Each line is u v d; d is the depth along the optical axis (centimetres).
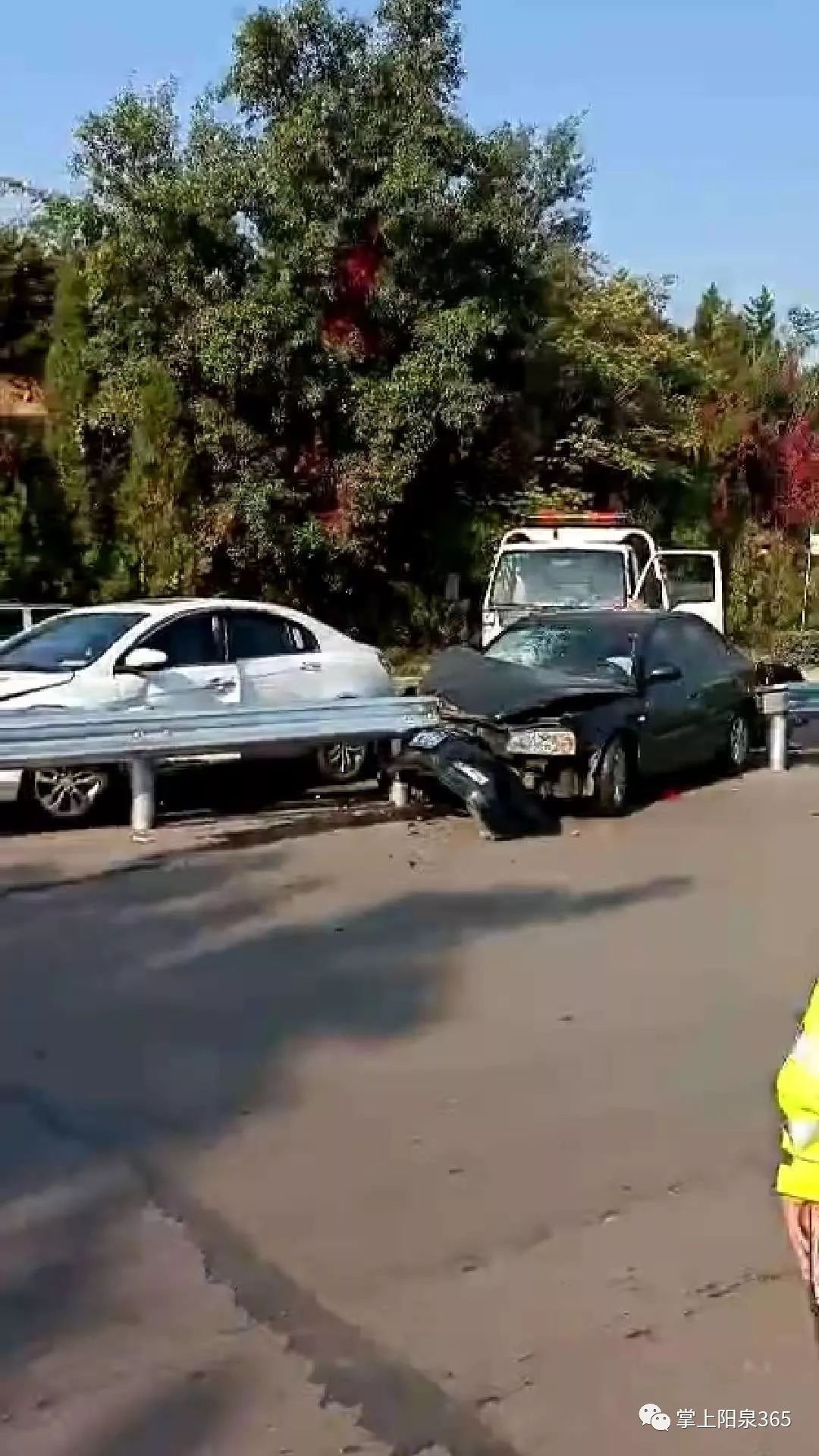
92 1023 731
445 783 1238
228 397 2498
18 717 1158
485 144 2608
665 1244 496
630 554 1969
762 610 3803
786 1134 326
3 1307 454
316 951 866
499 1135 588
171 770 1444
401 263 2547
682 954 859
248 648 1390
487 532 2859
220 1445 383
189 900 992
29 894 1007
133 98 2458
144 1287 466
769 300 5884
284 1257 486
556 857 1139
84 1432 389
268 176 2433
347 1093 635
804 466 4122
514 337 2719
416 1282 469
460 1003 763
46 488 2614
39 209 2991
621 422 3425
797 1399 405
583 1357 425
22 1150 577
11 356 2941
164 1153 572
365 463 2534
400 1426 391
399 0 2573
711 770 1585
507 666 1411
